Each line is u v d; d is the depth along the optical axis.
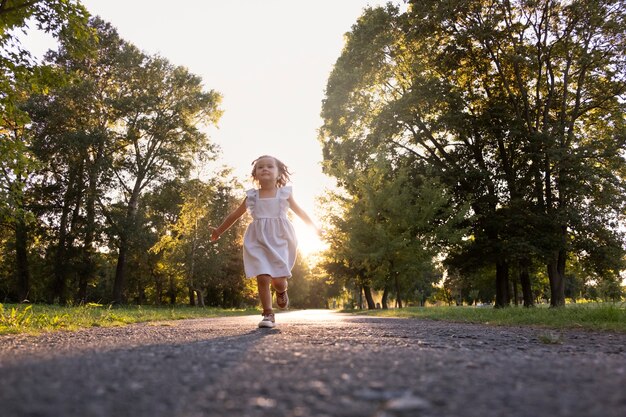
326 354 2.35
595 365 2.04
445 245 23.83
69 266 30.69
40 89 8.91
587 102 24.19
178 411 1.21
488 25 22.08
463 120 22.92
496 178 23.17
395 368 1.89
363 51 25.27
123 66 32.62
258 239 5.08
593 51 22.23
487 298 72.81
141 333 4.45
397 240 22.84
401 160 25.75
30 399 1.30
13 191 8.90
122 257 32.91
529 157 21.59
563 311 8.92
